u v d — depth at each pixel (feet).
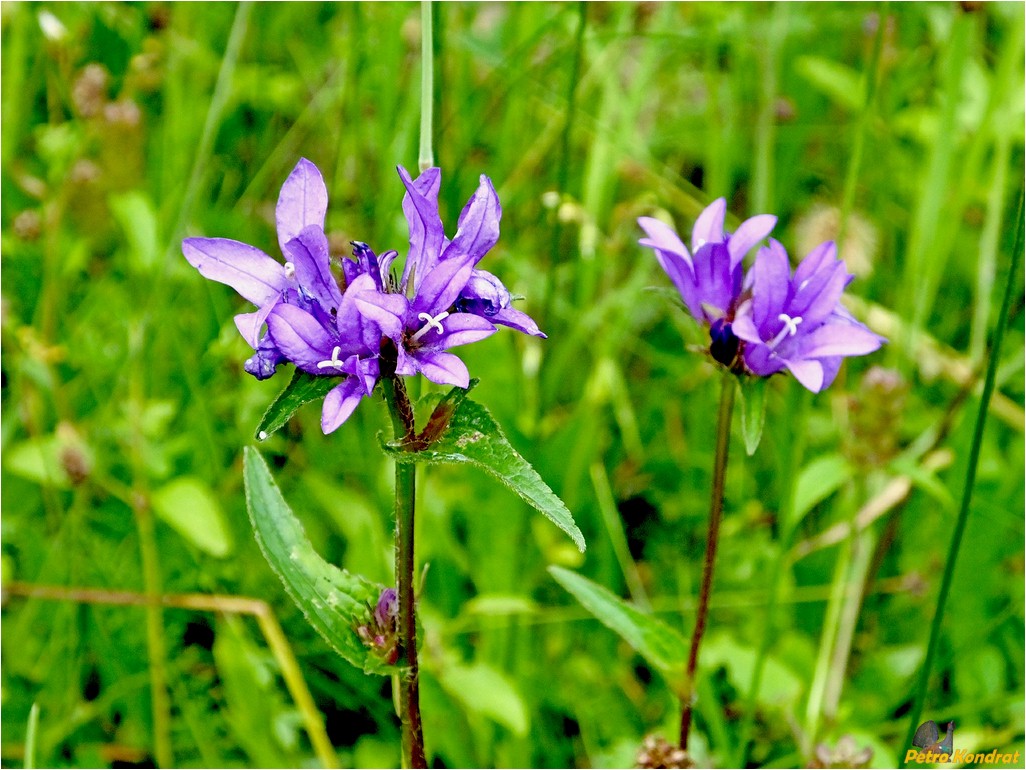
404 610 1.00
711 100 1.56
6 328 1.34
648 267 1.43
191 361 1.43
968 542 1.37
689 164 1.80
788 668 1.32
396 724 1.28
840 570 1.33
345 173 1.50
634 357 1.56
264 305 0.94
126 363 1.34
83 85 1.45
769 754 1.31
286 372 1.42
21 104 1.60
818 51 1.75
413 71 1.39
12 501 1.40
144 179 1.53
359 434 1.42
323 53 1.67
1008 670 1.35
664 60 1.75
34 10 1.56
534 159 1.52
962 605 1.36
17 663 1.30
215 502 1.31
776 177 1.62
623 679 1.34
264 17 1.67
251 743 1.26
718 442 1.08
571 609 1.37
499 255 1.42
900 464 1.23
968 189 1.40
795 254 1.62
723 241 1.06
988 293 1.39
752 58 1.67
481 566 1.35
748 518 1.41
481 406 0.96
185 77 1.62
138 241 1.37
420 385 1.18
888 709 1.33
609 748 1.30
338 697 1.30
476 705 1.20
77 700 1.29
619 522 1.38
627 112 1.48
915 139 1.66
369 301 0.91
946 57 1.45
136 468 1.29
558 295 1.50
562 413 1.49
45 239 1.47
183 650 1.32
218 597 1.26
